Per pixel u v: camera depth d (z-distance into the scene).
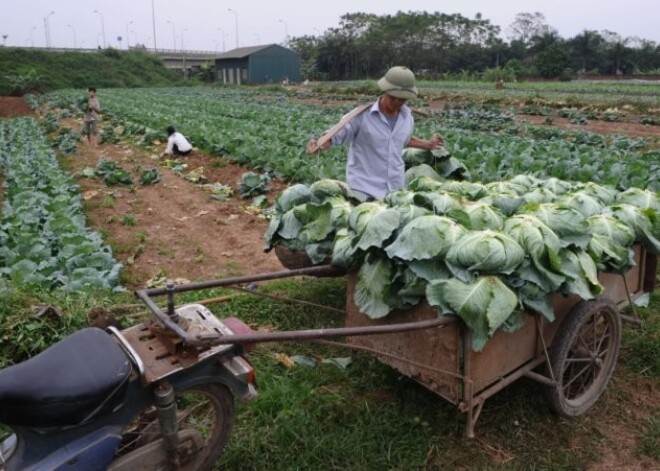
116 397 2.73
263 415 3.96
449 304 3.13
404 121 5.35
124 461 2.99
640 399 4.27
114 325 3.35
